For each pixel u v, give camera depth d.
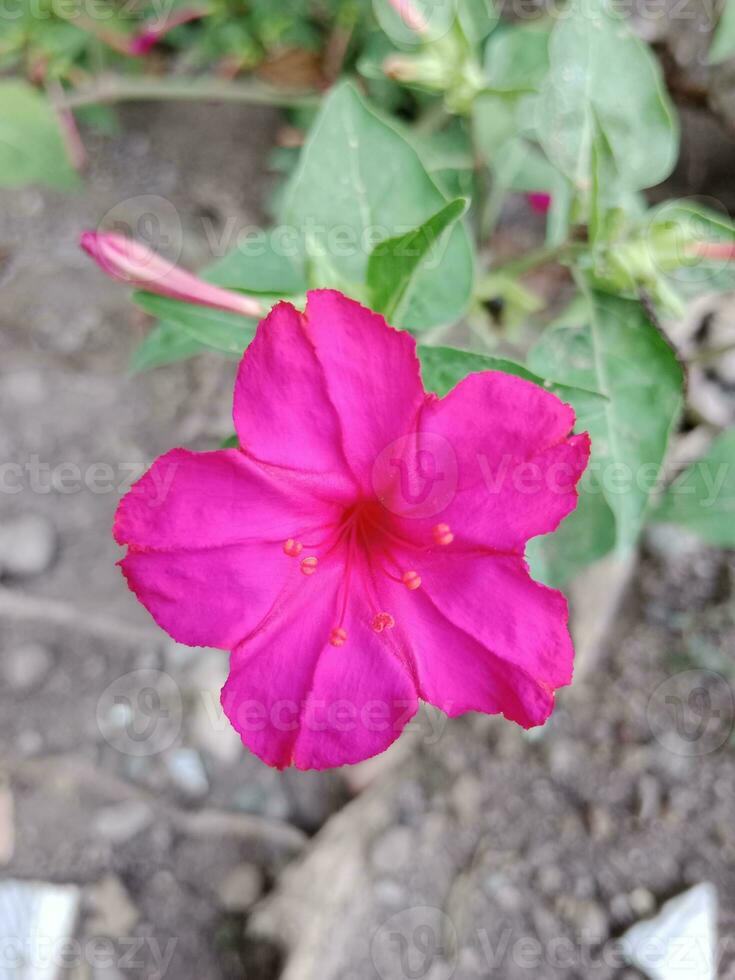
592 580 0.11
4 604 0.11
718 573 0.11
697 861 0.10
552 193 0.10
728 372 0.11
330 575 0.06
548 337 0.07
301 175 0.07
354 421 0.05
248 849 0.11
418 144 0.11
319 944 0.10
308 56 0.12
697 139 0.12
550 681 0.06
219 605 0.06
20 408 0.12
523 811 0.11
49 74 0.12
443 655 0.06
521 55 0.09
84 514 0.12
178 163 0.14
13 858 0.11
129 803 0.11
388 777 0.11
